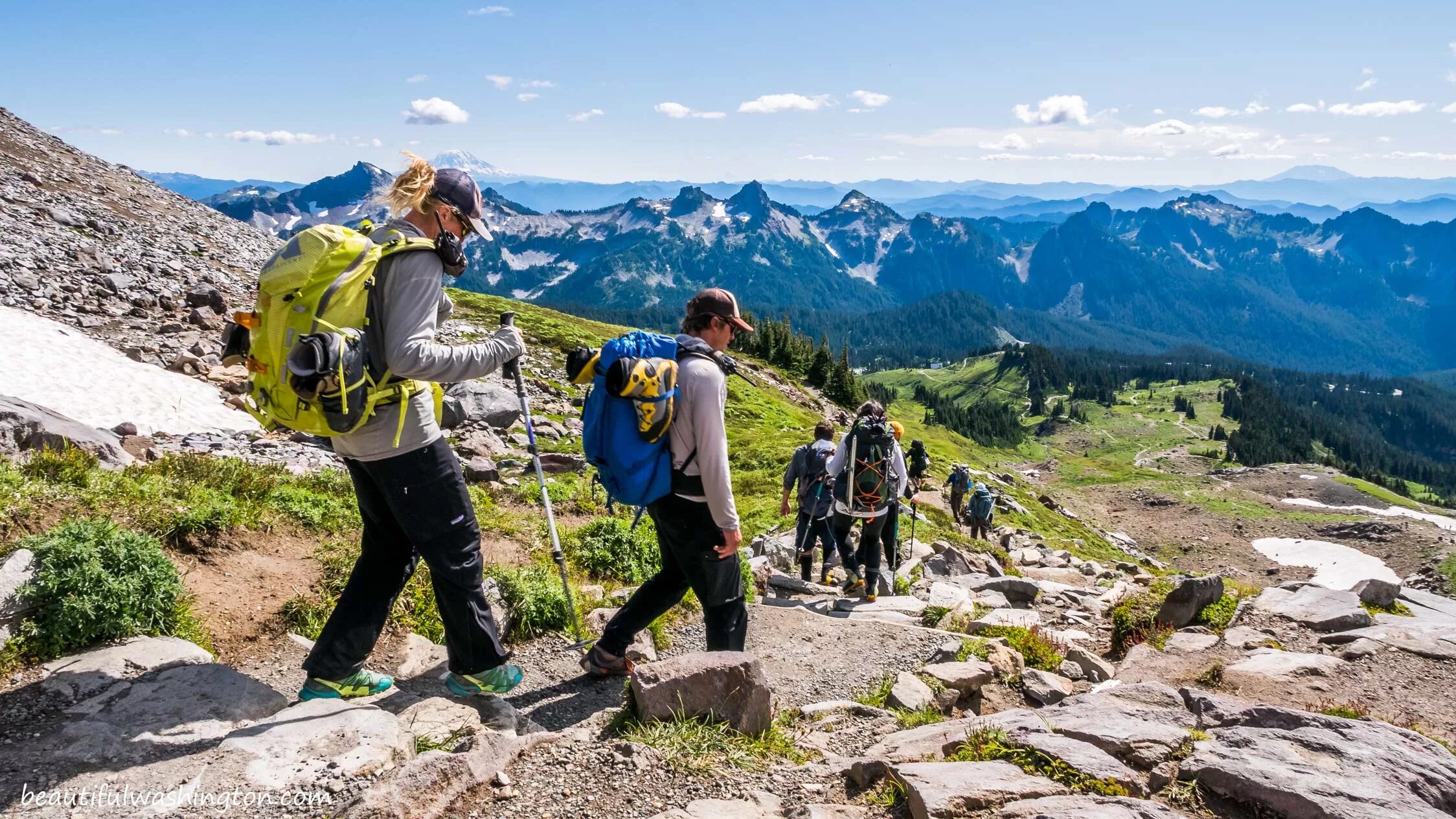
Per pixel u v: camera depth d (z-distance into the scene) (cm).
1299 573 11019
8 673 432
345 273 374
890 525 1155
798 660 671
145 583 500
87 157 4709
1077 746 408
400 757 397
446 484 438
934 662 673
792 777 413
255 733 396
